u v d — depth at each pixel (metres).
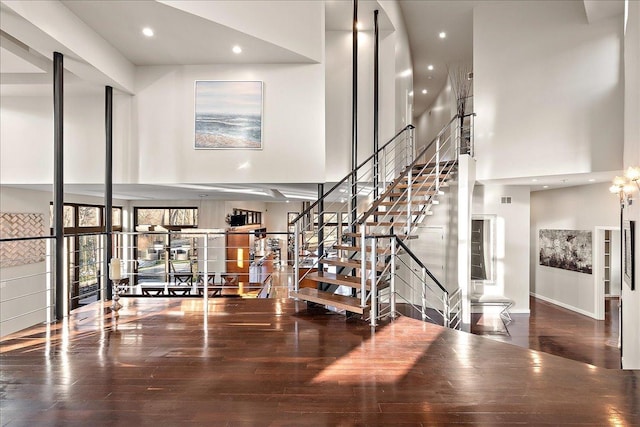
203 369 2.63
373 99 6.34
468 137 7.10
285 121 5.22
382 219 5.51
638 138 3.88
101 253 5.77
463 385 2.38
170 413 2.05
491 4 6.39
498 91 6.31
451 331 3.46
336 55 6.42
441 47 8.48
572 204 7.86
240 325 3.65
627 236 4.33
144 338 3.28
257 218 13.41
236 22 4.31
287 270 9.92
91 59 4.21
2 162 5.15
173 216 9.85
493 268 7.55
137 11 3.89
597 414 2.04
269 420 1.98
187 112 5.22
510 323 6.79
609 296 9.03
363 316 3.96
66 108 5.21
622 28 5.32
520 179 6.44
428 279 6.89
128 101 5.20
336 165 6.36
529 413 2.05
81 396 2.24
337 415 2.03
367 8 5.75
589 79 5.56
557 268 8.30
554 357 2.83
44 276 6.53
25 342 3.18
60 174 3.95
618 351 5.37
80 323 3.73
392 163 6.34
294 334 3.38
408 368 2.63
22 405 2.13
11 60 4.25
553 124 5.83
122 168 5.20
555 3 5.85
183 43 4.61
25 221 6.16
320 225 5.33
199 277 8.77
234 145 5.22
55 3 3.62
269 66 5.23
